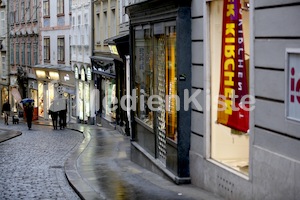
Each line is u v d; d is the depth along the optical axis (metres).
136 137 19.52
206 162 12.83
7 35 64.81
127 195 12.99
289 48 9.12
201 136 13.11
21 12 60.66
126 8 19.70
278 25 9.45
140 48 18.52
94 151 22.61
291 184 9.13
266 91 9.92
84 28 43.22
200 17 12.98
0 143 28.39
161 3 14.84
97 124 40.62
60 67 49.81
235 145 11.59
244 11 11.10
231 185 11.52
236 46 11.50
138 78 19.03
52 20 52.00
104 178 15.71
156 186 13.95
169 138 14.78
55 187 15.12
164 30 15.22
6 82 64.94
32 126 43.78
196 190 13.00
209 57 12.77
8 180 16.38
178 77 13.64
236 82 11.52
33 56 57.41
